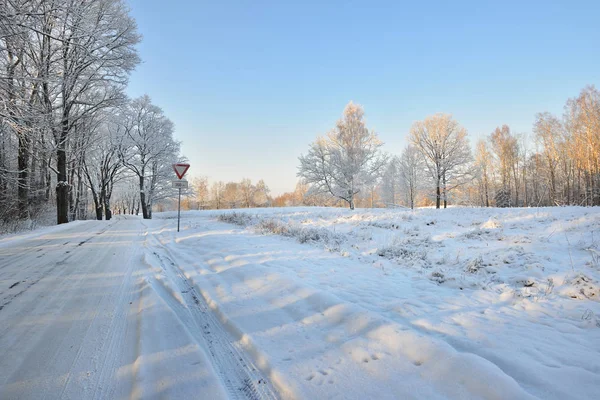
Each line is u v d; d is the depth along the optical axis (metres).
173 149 36.47
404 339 3.26
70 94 18.81
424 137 34.44
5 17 9.09
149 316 4.14
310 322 4.02
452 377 2.63
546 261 6.34
